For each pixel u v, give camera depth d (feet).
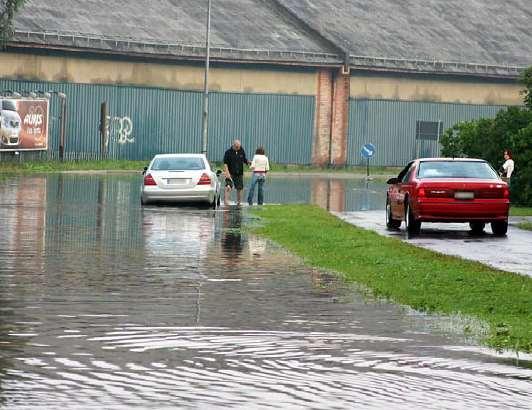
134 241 164.35
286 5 532.32
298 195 320.70
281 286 118.62
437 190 189.57
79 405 65.05
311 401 67.36
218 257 145.79
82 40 452.76
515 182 275.59
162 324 93.50
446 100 541.34
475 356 82.58
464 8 586.45
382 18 550.36
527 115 287.28
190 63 485.56
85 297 107.55
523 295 112.68
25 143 428.56
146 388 69.92
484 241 180.24
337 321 97.04
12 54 441.68
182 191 246.68
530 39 581.94
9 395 67.05
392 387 71.82
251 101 500.33
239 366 77.46
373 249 156.56
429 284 120.37
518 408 66.85
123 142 471.21
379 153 528.22
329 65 510.17
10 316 95.71
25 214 208.54
